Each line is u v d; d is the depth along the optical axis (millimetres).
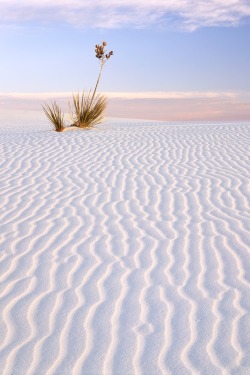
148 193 7191
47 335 3338
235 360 3014
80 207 6504
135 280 4211
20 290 4043
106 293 3961
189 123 18750
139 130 14352
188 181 7871
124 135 13000
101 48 15492
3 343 3256
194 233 5453
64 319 3549
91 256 4785
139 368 2947
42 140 12156
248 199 6777
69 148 10938
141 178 8117
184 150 10617
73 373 2912
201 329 3383
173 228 5637
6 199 6949
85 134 13266
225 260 4656
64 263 4609
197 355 3072
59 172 8609
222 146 10984
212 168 8797
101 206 6547
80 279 4242
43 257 4773
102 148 10891
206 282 4164
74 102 15633
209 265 4539
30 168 8961
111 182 7867
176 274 4340
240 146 10906
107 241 5215
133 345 3191
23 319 3564
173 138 12305
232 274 4328
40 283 4172
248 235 5348
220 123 17562
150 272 4387
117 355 3084
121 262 4625
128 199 6883
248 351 3107
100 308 3707
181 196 7008
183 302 3789
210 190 7293
